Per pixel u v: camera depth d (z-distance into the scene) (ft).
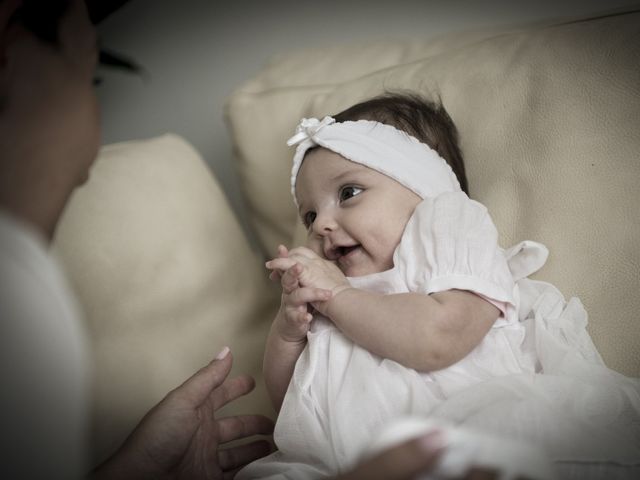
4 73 1.73
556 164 3.50
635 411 2.76
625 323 3.10
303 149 3.78
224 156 6.58
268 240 5.06
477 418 2.62
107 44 6.60
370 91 4.39
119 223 3.86
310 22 6.05
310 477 2.75
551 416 2.62
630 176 3.26
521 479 1.55
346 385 3.01
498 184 3.71
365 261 3.47
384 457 1.46
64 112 1.83
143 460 2.84
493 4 5.32
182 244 4.14
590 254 3.28
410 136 3.74
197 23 6.39
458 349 2.93
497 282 3.10
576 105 3.52
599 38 3.63
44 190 1.82
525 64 3.82
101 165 4.18
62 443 1.40
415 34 5.68
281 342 3.37
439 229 3.20
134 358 3.58
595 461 2.46
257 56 6.31
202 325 4.05
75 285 3.52
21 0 1.78
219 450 3.27
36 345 1.35
